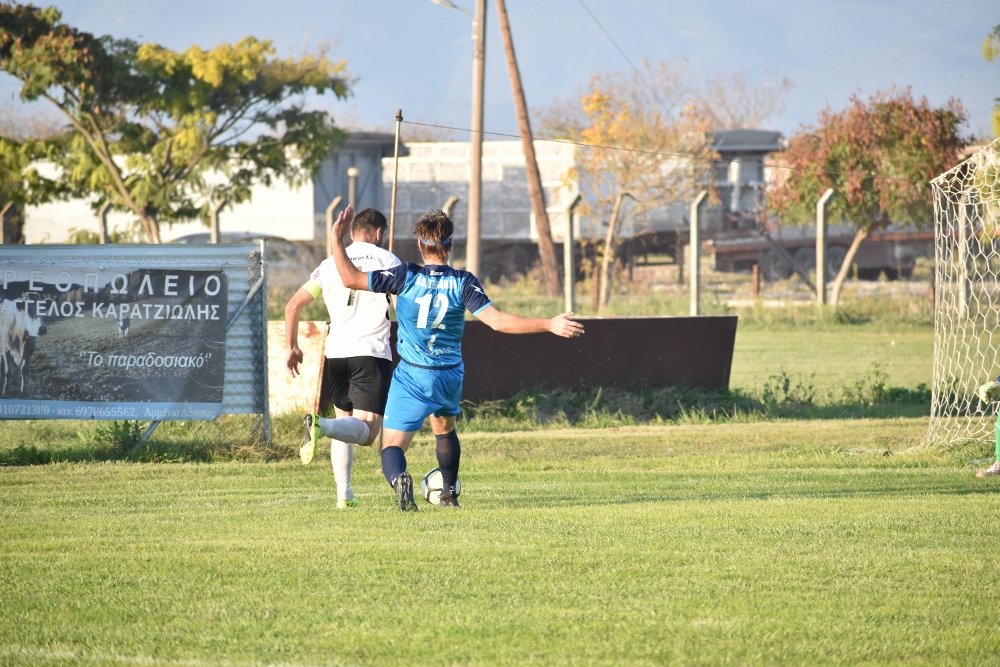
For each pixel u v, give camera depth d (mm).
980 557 22594
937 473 36500
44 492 32906
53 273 41375
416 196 160875
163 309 41562
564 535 24828
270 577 21031
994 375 72125
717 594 19750
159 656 16469
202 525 26625
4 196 134375
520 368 54406
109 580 20906
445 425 28750
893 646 16812
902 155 122688
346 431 28375
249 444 42375
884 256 158125
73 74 125438
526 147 142500
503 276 160875
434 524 26391
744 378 72375
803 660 16203
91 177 132625
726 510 28219
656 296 127312
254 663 16125
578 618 18266
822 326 108250
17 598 19672
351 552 23094
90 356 41469
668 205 155750
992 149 49750
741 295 138500
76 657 16438
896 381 70312
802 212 130625
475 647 16797
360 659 16297
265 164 136375
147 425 46406
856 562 22125
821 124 129000
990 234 54750
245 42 131250
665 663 16062
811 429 49844
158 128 135625
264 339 42219
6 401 41312
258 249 42188
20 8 125750
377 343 29594
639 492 32719
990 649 16688
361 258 29438
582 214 154625
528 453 42844
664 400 55719
